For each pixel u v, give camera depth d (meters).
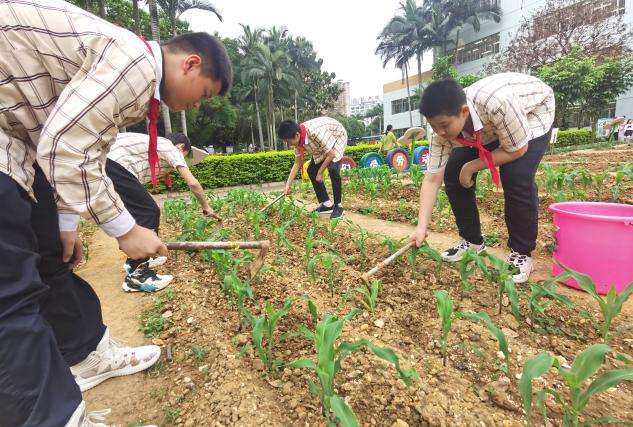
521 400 1.56
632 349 1.84
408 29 34.22
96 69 1.18
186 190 11.47
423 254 3.13
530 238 2.56
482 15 32.00
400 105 44.66
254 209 5.36
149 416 1.66
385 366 1.79
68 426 1.22
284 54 34.00
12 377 1.12
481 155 2.39
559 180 4.35
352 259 3.18
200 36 1.42
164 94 1.44
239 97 36.12
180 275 3.19
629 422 1.36
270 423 1.50
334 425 1.45
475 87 2.37
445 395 1.60
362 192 6.75
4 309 1.13
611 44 20.84
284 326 2.22
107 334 1.90
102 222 1.34
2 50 1.15
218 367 1.88
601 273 2.30
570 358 1.79
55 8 1.19
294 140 4.61
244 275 2.97
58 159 1.17
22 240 1.24
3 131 1.24
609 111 26.55
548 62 21.83
